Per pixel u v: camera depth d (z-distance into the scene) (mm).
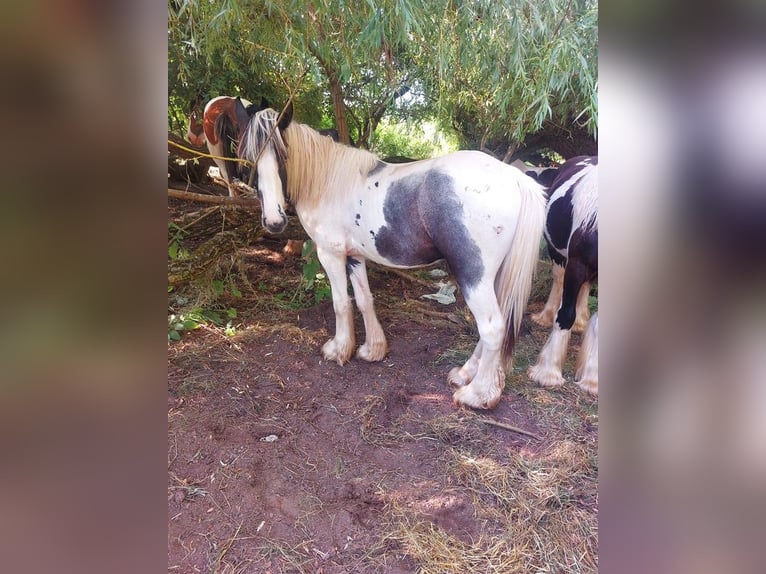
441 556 1455
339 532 1532
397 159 3580
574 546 1503
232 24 2441
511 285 1965
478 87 3033
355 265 2463
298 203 2301
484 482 1761
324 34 2375
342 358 2547
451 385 2400
